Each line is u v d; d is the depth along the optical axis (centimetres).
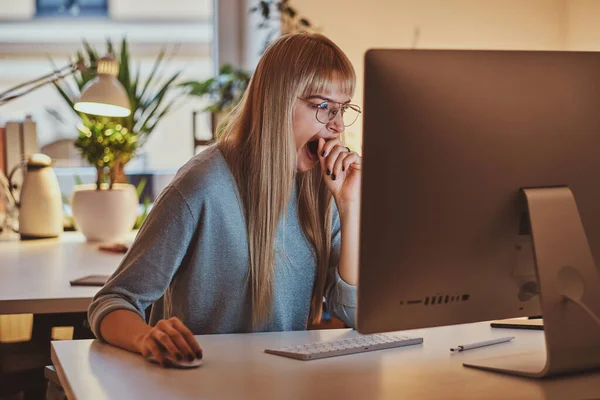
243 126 155
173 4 356
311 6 310
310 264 160
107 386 107
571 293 113
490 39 324
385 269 108
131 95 315
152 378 111
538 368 115
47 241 285
